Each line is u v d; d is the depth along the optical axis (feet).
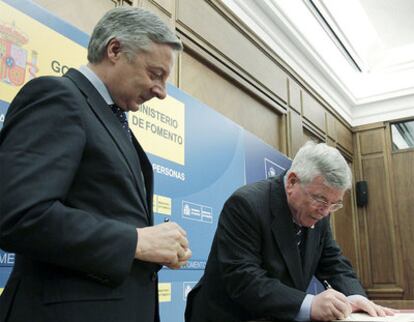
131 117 6.92
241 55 11.79
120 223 3.03
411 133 19.62
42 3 6.37
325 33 15.75
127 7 3.61
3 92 5.06
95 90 3.39
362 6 15.43
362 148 20.34
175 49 3.64
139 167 3.49
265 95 12.95
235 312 4.69
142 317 3.22
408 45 18.37
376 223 19.51
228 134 9.69
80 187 3.05
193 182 8.27
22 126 2.87
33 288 2.86
